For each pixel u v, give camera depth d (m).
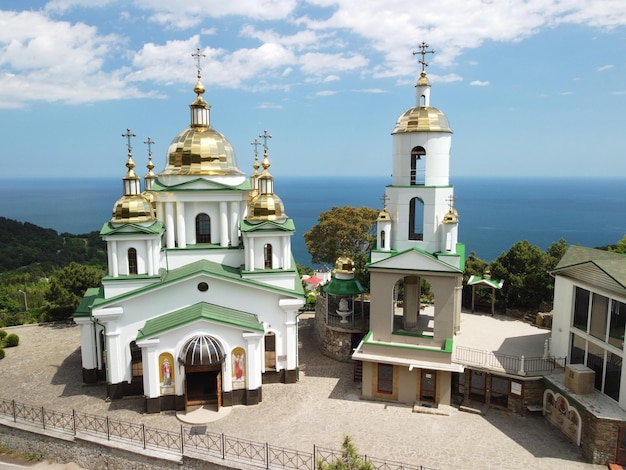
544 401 27.95
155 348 28.34
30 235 112.69
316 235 59.97
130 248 30.52
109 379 30.17
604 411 23.62
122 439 25.42
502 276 41.97
